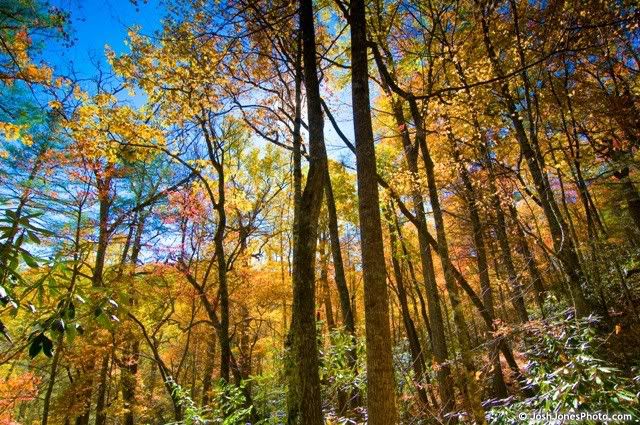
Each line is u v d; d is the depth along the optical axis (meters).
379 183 9.46
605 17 6.94
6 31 7.26
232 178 14.27
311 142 4.18
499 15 8.25
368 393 3.31
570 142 8.59
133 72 8.43
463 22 9.26
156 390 15.12
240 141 14.42
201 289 11.34
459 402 5.95
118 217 11.31
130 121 8.46
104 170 10.26
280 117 10.80
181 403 5.49
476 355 8.18
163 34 7.88
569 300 8.13
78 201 9.68
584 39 7.47
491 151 10.37
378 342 3.36
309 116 4.29
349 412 5.93
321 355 6.50
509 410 4.42
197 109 9.23
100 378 10.81
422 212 9.20
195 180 12.31
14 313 1.92
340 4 4.71
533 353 4.86
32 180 8.91
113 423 14.80
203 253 14.27
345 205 15.34
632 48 8.90
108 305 2.15
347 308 8.09
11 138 7.95
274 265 17.44
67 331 1.92
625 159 9.66
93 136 8.19
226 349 9.65
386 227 13.27
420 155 11.15
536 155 7.84
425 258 8.67
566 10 6.90
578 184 8.98
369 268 3.58
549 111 9.40
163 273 11.45
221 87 9.59
